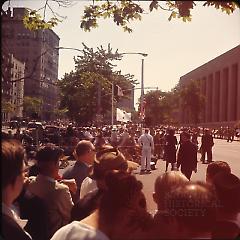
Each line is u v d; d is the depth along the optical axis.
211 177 3.01
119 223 2.41
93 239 2.39
